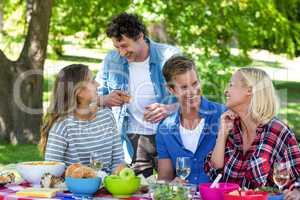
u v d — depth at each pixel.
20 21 11.93
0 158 8.18
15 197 3.31
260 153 3.57
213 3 10.27
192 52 10.20
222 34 10.53
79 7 10.38
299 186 3.46
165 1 9.88
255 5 10.53
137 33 4.64
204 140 4.03
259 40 11.00
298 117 12.20
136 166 4.88
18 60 9.05
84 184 3.36
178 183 3.42
